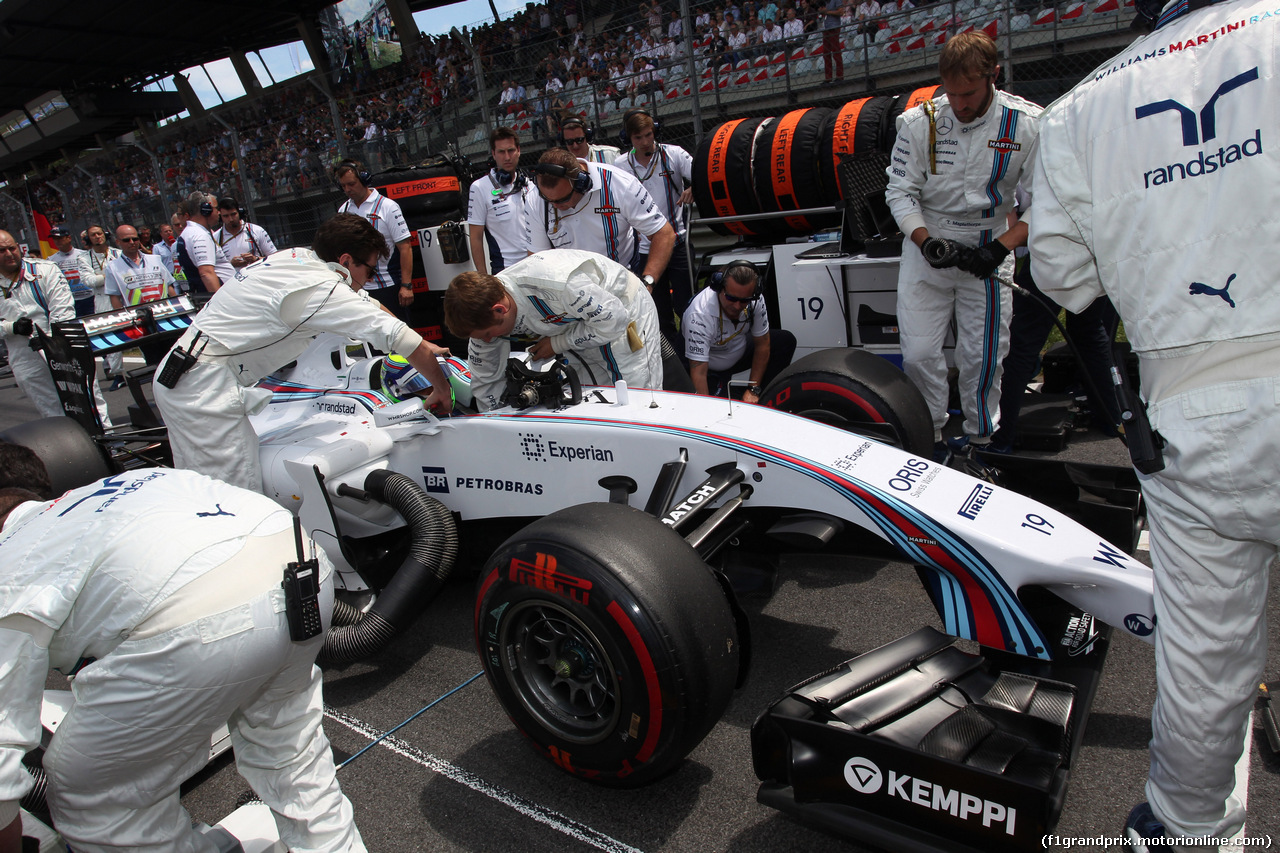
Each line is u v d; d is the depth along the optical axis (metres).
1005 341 4.11
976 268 3.55
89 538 1.75
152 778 1.87
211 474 3.35
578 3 11.90
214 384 3.26
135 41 20.39
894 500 2.54
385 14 16.75
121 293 8.95
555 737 2.37
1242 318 1.48
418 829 2.37
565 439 3.08
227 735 2.81
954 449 4.59
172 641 1.72
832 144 5.17
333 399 3.79
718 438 2.85
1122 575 2.24
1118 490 2.89
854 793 2.03
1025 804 1.79
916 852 1.92
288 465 3.30
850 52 9.19
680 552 2.23
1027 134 3.59
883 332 4.91
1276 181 1.43
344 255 3.35
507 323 3.17
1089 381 3.02
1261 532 1.54
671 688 2.08
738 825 2.27
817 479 2.68
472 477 3.34
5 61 20.95
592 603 2.13
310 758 2.06
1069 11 7.80
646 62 10.34
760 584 2.95
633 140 5.80
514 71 11.40
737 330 4.46
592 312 3.24
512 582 2.30
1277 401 1.45
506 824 2.36
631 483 3.00
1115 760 2.35
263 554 1.86
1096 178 1.65
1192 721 1.70
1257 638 1.67
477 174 9.63
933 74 8.81
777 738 2.13
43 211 23.11
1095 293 1.84
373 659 3.32
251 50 21.88
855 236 4.91
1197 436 1.54
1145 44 1.63
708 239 7.45
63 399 5.48
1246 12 1.48
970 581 2.45
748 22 9.85
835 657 2.97
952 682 2.36
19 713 1.66
